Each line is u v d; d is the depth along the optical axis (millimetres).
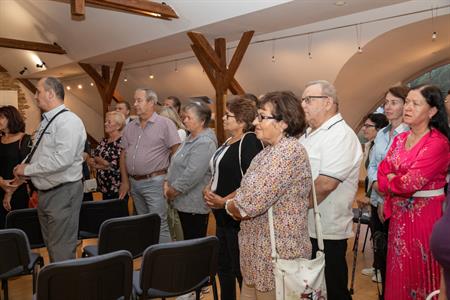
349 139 2197
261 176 1707
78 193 3062
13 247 2549
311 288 1699
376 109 8547
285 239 1744
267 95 1860
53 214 2967
